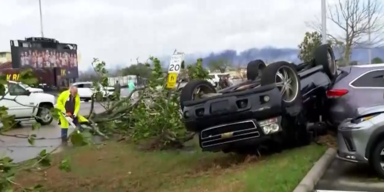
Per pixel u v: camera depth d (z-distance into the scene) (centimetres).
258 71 1060
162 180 833
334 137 1070
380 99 980
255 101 840
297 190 642
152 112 1140
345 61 2900
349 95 1007
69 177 859
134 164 966
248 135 855
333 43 3053
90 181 840
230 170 845
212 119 868
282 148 971
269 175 733
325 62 1021
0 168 462
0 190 457
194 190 720
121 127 1258
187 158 1005
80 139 500
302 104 914
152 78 1225
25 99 1672
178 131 1109
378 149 727
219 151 987
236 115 849
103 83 1354
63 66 4672
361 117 754
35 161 502
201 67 1305
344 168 824
